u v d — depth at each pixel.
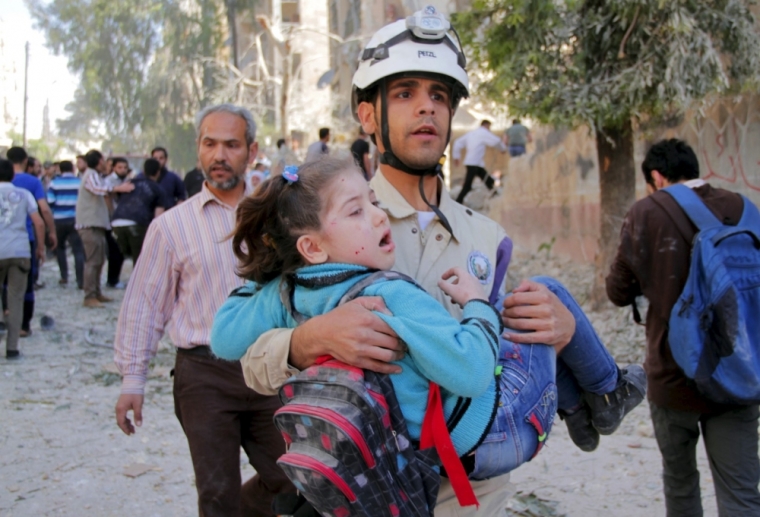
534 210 13.36
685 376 3.20
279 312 1.99
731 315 3.08
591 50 7.59
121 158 13.29
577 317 2.12
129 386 3.29
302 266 1.93
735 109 8.09
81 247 13.10
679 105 6.96
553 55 7.58
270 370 1.90
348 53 25.28
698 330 3.15
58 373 7.59
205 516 3.08
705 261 3.13
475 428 1.80
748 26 7.34
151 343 3.34
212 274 3.27
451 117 2.19
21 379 7.33
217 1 31.98
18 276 8.08
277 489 3.27
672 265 3.26
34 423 6.02
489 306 1.84
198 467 3.12
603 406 2.21
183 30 32.06
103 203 11.30
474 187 15.92
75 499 4.62
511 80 7.36
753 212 3.30
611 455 5.23
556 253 12.27
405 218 2.12
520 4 7.12
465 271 1.94
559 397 2.25
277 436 3.23
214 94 28.70
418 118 2.08
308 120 25.45
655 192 3.44
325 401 1.67
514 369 1.92
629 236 3.41
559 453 5.32
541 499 4.53
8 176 8.11
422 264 2.10
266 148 25.00
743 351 3.06
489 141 14.95
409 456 1.72
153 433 5.83
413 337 1.69
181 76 32.47
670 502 3.53
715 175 8.48
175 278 3.34
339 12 28.00
